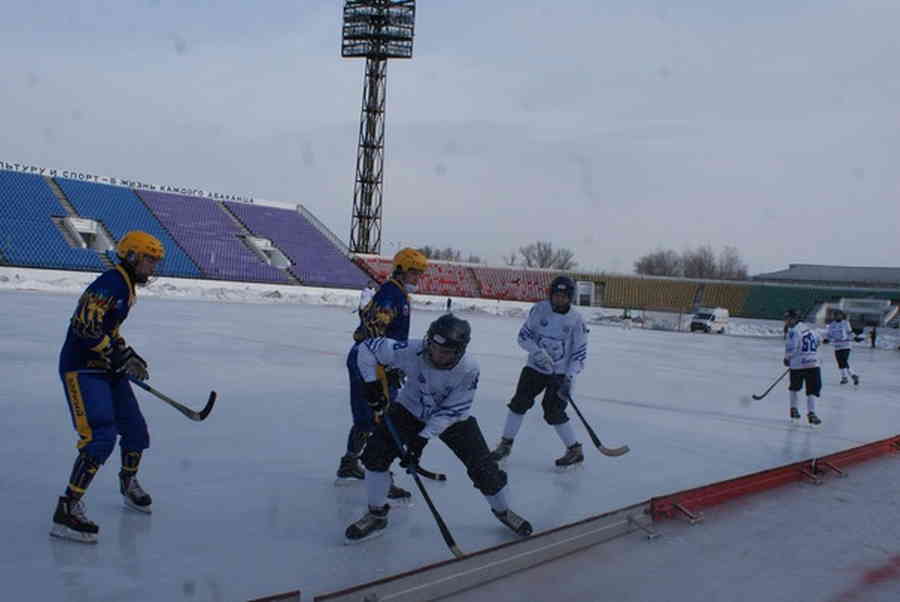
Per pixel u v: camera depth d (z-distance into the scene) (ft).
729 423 31.45
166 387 30.04
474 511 16.55
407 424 14.39
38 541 13.08
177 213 145.07
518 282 184.55
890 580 14.26
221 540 13.74
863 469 24.38
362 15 153.48
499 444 21.63
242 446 21.08
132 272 13.65
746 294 191.52
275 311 93.76
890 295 178.60
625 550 15.06
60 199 130.62
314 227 166.71
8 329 47.26
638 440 26.22
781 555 15.38
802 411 36.94
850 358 88.17
